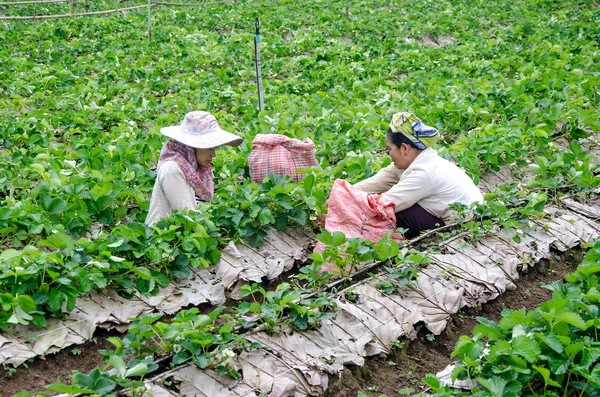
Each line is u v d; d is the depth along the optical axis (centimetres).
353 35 1794
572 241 640
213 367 431
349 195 605
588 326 416
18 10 2077
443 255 577
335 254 533
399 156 613
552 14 2005
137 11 2092
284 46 1527
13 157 763
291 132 814
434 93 1077
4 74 1191
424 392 455
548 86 1083
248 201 601
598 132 929
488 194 635
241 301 545
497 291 561
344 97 1080
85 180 670
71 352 465
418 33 1767
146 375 427
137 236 532
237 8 2098
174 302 518
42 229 572
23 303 456
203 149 584
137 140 816
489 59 1476
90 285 478
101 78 1211
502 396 379
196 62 1370
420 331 515
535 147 835
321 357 458
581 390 400
